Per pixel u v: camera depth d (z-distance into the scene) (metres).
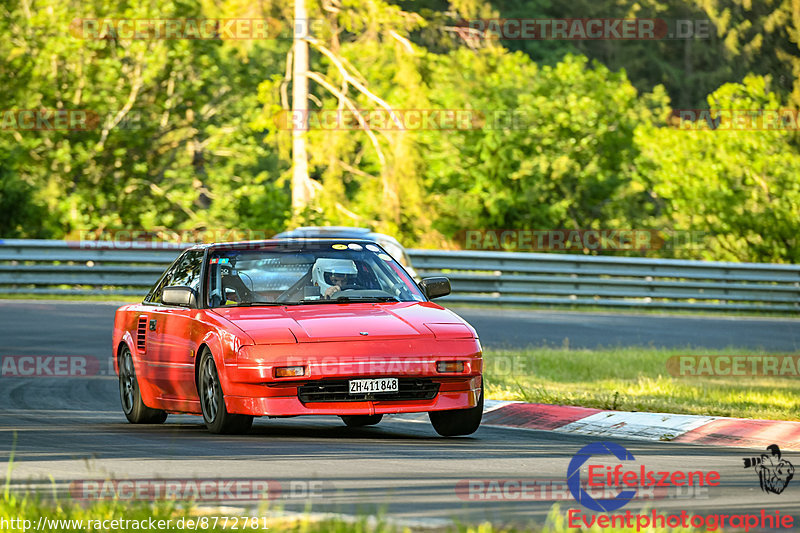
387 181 129.00
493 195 158.50
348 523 18.86
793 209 156.25
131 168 145.75
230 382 32.47
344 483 24.28
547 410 39.78
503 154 158.62
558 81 167.38
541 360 59.44
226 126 151.12
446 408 32.91
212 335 33.50
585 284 104.69
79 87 141.75
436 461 27.86
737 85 162.75
